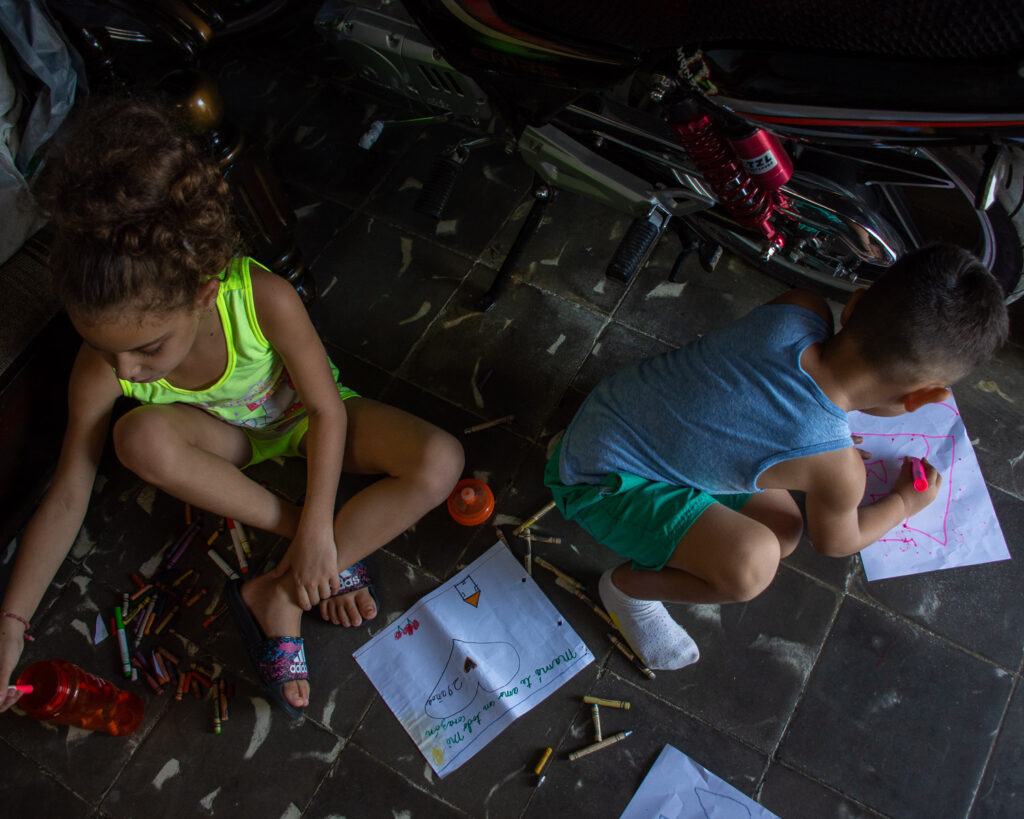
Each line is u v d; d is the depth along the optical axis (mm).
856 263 1399
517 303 1614
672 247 1646
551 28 1025
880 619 1352
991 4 747
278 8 1862
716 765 1271
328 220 1721
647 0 895
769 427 1031
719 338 1094
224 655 1367
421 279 1650
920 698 1298
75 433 1209
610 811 1247
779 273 1548
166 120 963
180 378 1202
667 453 1114
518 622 1373
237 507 1282
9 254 1320
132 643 1370
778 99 958
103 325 896
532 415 1521
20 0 1204
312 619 1386
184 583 1422
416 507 1299
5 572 1421
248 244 1413
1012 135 892
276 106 1851
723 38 913
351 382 1569
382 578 1414
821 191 1215
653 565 1190
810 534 1197
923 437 1436
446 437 1317
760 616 1364
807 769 1264
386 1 1350
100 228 856
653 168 1324
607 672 1337
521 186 1722
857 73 883
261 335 1184
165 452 1179
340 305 1640
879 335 910
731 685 1321
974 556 1371
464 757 1286
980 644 1325
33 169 1360
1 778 1293
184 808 1271
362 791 1271
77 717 1205
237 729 1316
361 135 1803
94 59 1335
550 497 1455
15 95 1302
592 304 1606
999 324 896
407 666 1348
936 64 841
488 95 1306
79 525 1229
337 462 1258
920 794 1242
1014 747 1260
